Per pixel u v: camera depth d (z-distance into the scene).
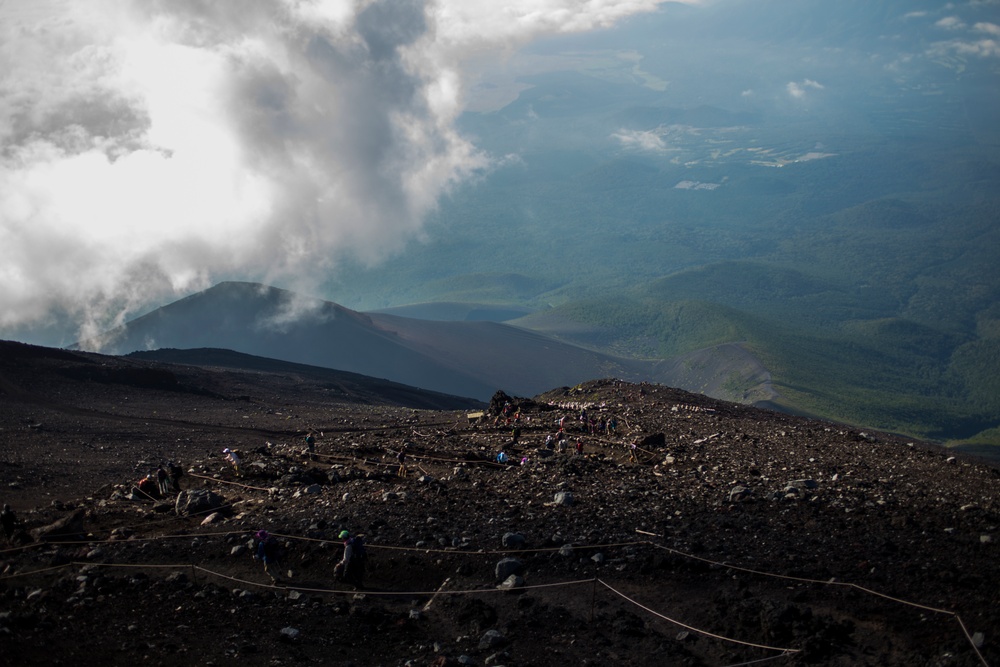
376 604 27.11
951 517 31.83
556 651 23.72
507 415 65.56
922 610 23.53
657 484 39.25
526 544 29.72
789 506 34.06
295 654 23.73
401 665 23.27
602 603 26.00
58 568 30.48
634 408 67.62
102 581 28.80
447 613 26.28
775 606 23.67
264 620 25.94
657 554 28.39
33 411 70.31
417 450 49.31
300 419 76.75
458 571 28.39
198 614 26.36
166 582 28.81
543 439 53.97
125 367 90.50
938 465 44.66
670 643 23.55
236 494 40.12
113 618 26.16
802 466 44.16
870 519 31.84
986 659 20.50
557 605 26.03
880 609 23.81
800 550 28.45
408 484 40.00
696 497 36.22
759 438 54.31
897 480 40.25
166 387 90.56
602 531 30.91
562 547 29.16
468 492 37.53
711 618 24.50
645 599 26.06
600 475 42.03
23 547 32.50
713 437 54.25
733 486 38.41
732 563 27.47
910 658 21.44
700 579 26.80
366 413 84.25
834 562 27.16
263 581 28.88
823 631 22.81
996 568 25.64
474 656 23.69
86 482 47.72
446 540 30.41
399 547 30.05
